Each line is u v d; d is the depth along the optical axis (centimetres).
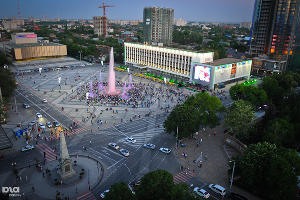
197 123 9081
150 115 11912
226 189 6662
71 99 14050
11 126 10256
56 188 6525
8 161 7750
